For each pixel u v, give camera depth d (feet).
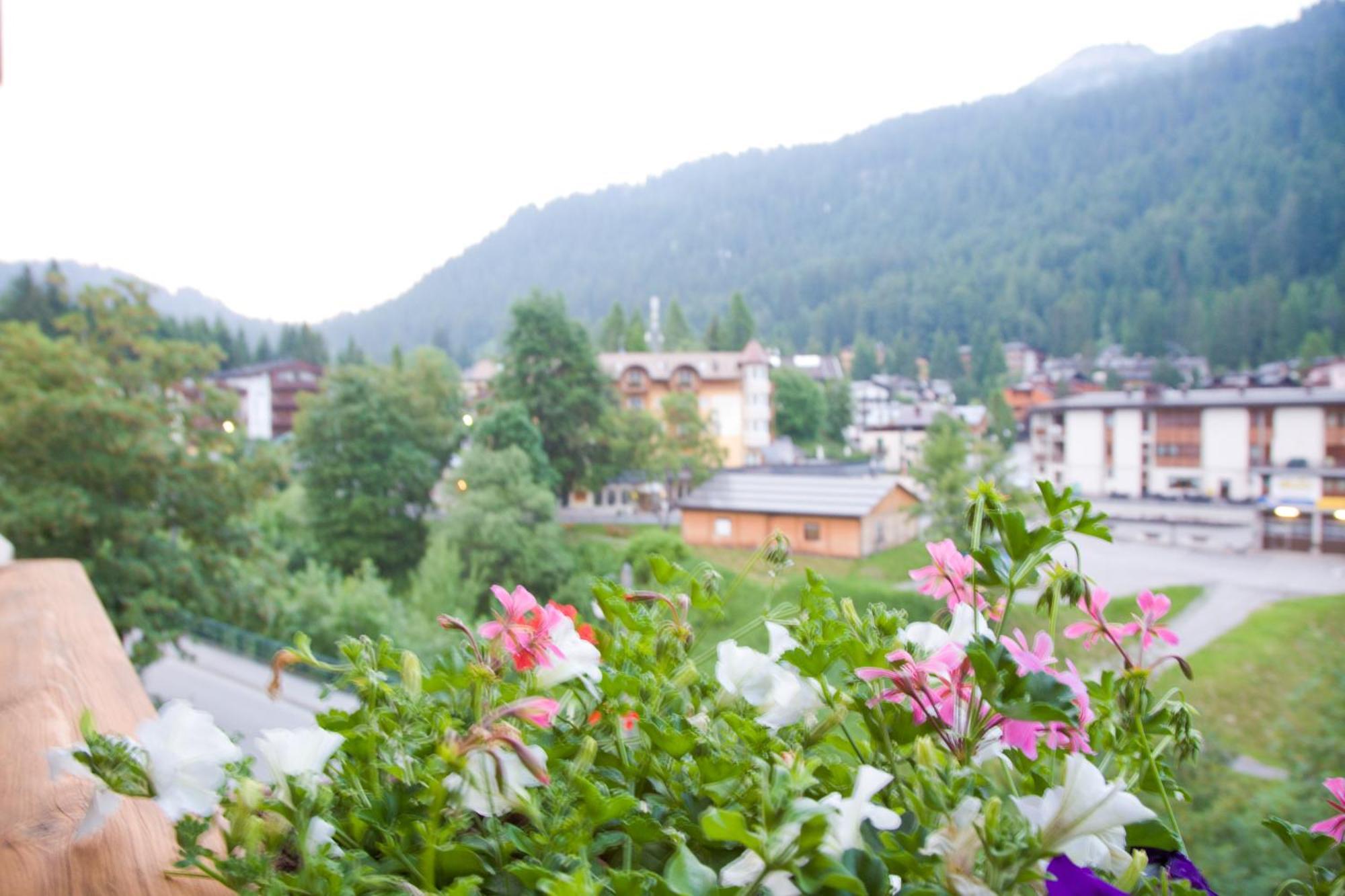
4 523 31.17
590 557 31.78
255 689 28.66
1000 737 1.43
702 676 1.77
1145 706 1.53
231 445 36.78
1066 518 1.45
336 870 1.10
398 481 41.88
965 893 1.03
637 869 1.37
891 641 1.56
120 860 1.71
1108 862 1.23
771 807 0.98
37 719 2.65
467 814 1.34
